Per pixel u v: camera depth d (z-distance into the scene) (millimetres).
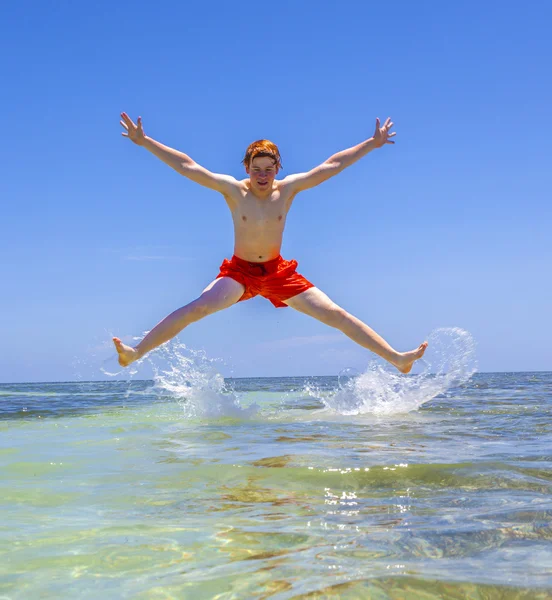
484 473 3590
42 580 2041
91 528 2609
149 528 2604
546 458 4062
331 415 7957
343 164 5320
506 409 8328
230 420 7383
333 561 2150
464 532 2443
